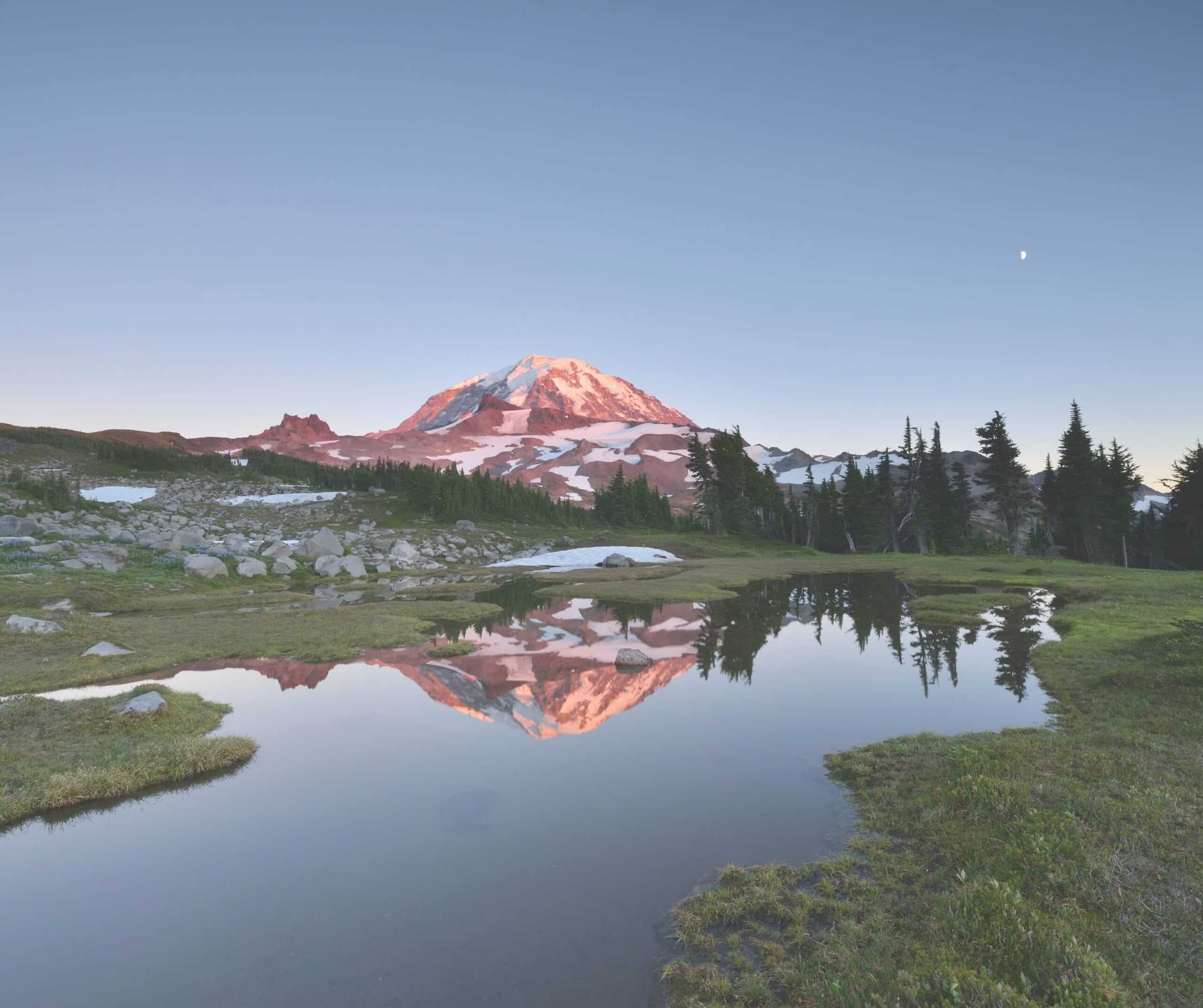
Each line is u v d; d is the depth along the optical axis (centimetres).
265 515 10700
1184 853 880
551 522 13250
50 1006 758
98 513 7700
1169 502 7944
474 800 1327
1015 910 779
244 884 1020
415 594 5125
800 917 860
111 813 1295
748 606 4256
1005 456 7912
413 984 773
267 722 1881
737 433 11162
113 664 2498
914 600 4378
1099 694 1788
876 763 1426
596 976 780
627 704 2027
